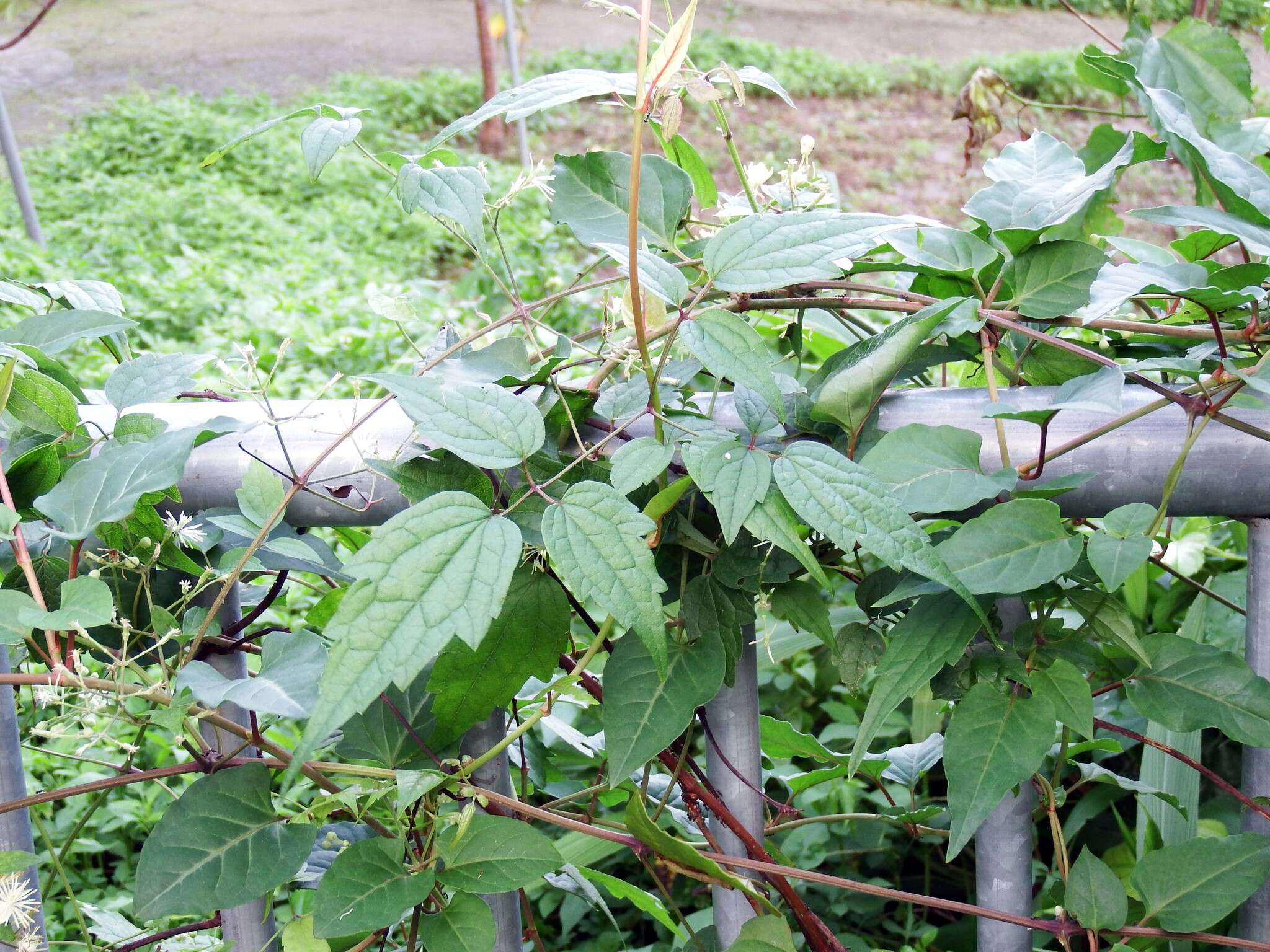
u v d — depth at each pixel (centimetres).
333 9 1476
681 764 108
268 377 101
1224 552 175
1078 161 109
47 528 100
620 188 110
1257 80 1016
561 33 1408
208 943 112
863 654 104
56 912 204
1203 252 103
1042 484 93
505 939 112
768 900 103
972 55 1400
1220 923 126
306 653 84
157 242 739
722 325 83
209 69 1234
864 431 97
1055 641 93
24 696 117
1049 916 147
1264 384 83
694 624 97
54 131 1016
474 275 504
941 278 105
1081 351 93
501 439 81
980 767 88
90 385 439
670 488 85
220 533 98
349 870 88
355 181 895
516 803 98
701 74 86
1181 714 93
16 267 615
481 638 72
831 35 1471
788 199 120
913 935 169
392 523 74
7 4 445
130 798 224
